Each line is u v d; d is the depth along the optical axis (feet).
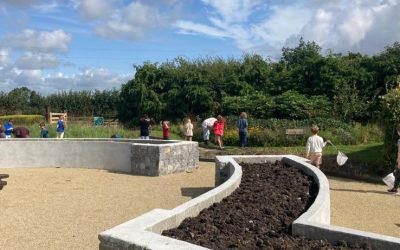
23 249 18.74
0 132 63.82
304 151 52.65
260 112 79.00
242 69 95.91
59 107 142.72
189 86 93.56
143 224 14.33
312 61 86.02
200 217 17.13
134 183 36.37
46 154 46.85
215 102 87.86
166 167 40.78
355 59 88.07
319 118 70.95
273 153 52.03
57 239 20.21
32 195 31.14
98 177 39.63
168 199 29.76
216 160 32.78
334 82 80.02
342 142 61.57
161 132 84.64
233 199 20.85
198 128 76.69
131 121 99.76
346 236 14.24
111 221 23.71
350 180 37.73
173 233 14.82
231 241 14.46
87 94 143.33
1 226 22.57
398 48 86.94
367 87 79.61
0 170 44.37
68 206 27.48
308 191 23.29
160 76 101.14
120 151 43.93
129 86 102.99
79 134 73.41
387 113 38.22
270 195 21.81
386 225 23.39
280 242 14.35
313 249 13.71
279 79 90.07
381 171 38.96
